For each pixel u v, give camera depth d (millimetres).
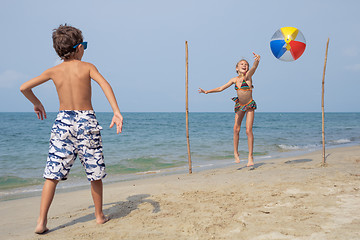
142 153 10406
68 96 2645
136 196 3832
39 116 2908
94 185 2754
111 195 4062
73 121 2625
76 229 2678
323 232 2250
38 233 2641
